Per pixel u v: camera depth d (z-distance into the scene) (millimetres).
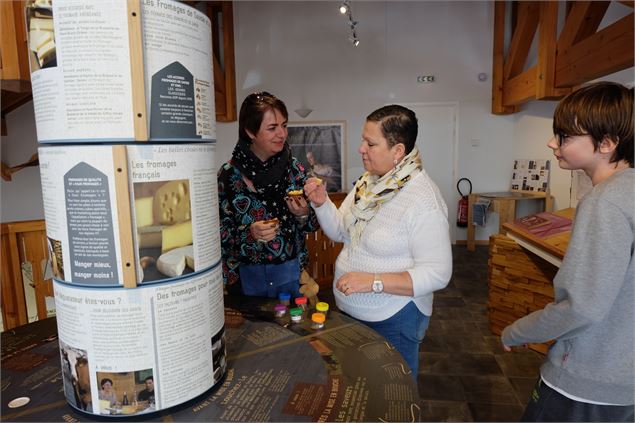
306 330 1188
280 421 785
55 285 790
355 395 862
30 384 927
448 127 6191
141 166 722
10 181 3855
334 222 1526
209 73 833
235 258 1646
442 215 1248
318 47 6211
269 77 6320
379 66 6168
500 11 5742
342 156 6344
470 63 6051
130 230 724
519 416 2055
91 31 682
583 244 944
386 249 1293
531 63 5828
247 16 6223
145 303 753
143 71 703
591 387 1003
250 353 1051
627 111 948
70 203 726
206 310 841
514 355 2668
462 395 2238
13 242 1927
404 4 6035
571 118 1007
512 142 6098
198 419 793
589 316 923
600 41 3252
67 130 709
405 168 1293
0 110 3461
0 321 1929
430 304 1421
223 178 1614
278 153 1643
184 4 750
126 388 773
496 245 2893
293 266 1642
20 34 2225
